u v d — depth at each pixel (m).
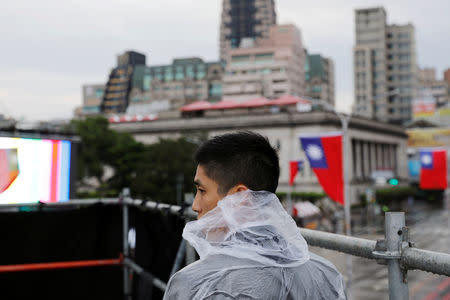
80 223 3.89
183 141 63.34
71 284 3.81
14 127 13.56
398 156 112.12
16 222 3.72
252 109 92.38
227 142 1.29
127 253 3.73
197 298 1.13
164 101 109.50
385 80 182.38
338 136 17.61
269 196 1.26
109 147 69.50
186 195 2.67
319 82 172.88
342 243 1.70
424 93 187.50
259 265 1.16
